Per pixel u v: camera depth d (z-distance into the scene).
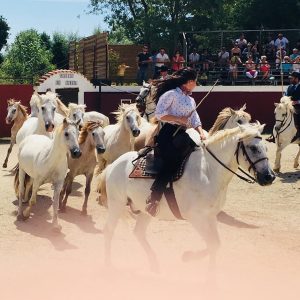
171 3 38.59
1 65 45.97
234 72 25.88
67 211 10.96
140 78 26.23
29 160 9.99
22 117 16.47
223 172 6.74
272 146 20.91
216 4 38.22
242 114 10.45
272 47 26.23
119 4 40.72
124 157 7.57
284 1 38.91
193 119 7.22
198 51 28.03
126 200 7.45
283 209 11.42
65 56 50.59
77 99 25.44
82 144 10.53
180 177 6.80
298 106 15.20
